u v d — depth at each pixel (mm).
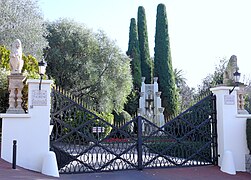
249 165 8859
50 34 19906
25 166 7266
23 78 7711
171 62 30094
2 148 7238
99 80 20484
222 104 9172
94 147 8406
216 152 9250
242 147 9078
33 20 15734
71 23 21125
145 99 25500
